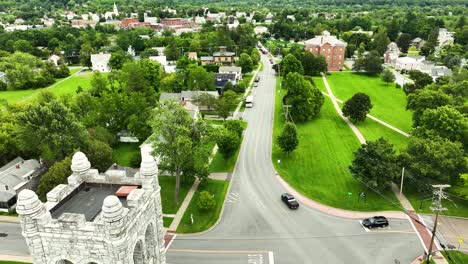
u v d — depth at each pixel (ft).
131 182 89.15
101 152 212.43
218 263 152.87
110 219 67.82
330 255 157.17
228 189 214.69
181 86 417.08
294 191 211.20
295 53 534.37
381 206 193.36
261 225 179.52
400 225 177.06
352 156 256.93
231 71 491.31
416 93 315.99
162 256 94.38
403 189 209.77
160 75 441.68
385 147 206.39
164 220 183.42
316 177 226.79
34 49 636.89
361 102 320.50
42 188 180.45
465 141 226.17
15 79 461.37
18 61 510.58
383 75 470.80
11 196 196.13
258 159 254.06
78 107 286.25
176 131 184.14
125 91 343.26
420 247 161.17
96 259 72.54
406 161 205.77
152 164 86.07
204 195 186.91
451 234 169.58
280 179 225.97
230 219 185.16
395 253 157.58
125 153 267.39
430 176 202.49
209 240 168.66
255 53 604.08
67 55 654.94
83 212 80.28
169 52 607.37
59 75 528.63
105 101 280.72
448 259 152.56
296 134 253.24
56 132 213.25
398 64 565.94
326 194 206.18
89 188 90.89
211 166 244.22
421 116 255.29
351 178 224.53
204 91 370.53
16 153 246.88
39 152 244.01
